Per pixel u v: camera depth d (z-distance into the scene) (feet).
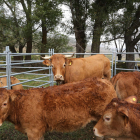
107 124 8.09
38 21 51.44
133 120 7.80
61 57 16.44
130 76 14.06
